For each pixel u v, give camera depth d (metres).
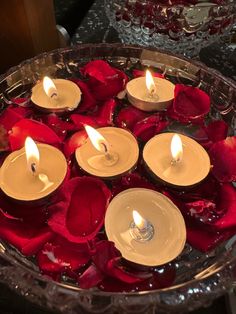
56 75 0.22
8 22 0.21
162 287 0.14
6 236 0.15
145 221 0.15
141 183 0.17
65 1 0.30
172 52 0.23
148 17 0.23
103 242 0.15
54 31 0.25
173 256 0.15
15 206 0.16
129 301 0.13
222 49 0.27
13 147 0.18
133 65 0.23
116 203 0.16
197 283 0.13
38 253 0.15
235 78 0.25
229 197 0.17
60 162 0.17
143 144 0.19
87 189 0.16
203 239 0.16
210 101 0.21
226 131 0.19
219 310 0.16
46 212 0.16
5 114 0.19
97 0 0.30
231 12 0.22
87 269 0.14
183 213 0.16
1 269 0.13
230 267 0.14
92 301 0.13
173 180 0.17
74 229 0.15
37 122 0.18
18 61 0.24
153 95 0.20
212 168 0.18
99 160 0.17
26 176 0.17
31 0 0.21
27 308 0.16
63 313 0.13
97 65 0.21
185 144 0.18
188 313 0.16
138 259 0.15
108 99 0.20
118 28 0.25
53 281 0.13
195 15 0.22
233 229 0.16
